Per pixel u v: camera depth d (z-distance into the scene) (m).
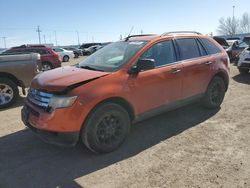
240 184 3.40
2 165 4.02
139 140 4.76
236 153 4.19
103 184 3.50
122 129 4.40
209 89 5.98
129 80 4.38
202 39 5.95
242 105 6.66
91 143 4.09
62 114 3.84
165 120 5.67
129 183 3.50
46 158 4.21
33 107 4.23
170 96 5.07
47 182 3.59
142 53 4.66
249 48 11.22
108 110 4.16
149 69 4.50
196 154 4.20
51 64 16.53
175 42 5.31
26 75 7.34
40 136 4.08
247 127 5.21
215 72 5.94
